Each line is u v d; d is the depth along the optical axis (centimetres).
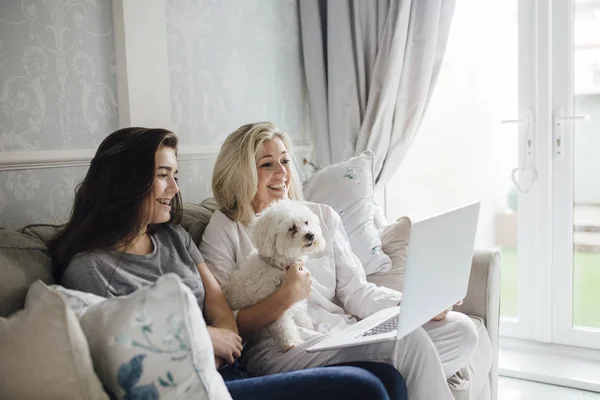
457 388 160
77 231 133
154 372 93
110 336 94
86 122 174
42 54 160
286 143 190
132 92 183
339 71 268
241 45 238
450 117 285
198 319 98
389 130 263
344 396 116
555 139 257
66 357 90
